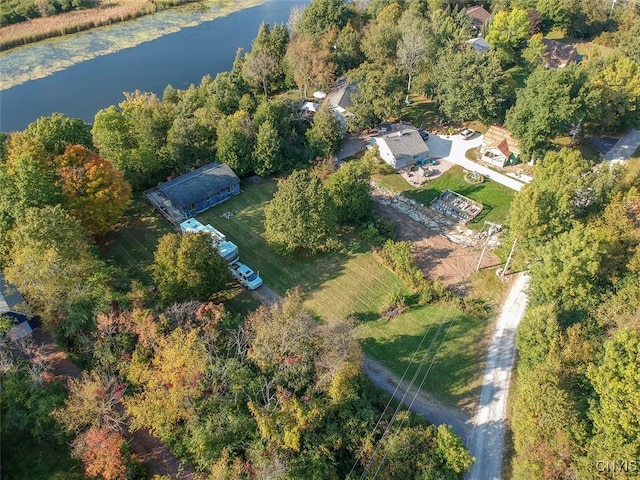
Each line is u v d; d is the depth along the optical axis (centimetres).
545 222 4884
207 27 13488
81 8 13712
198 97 7950
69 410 3356
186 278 4478
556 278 4384
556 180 5041
